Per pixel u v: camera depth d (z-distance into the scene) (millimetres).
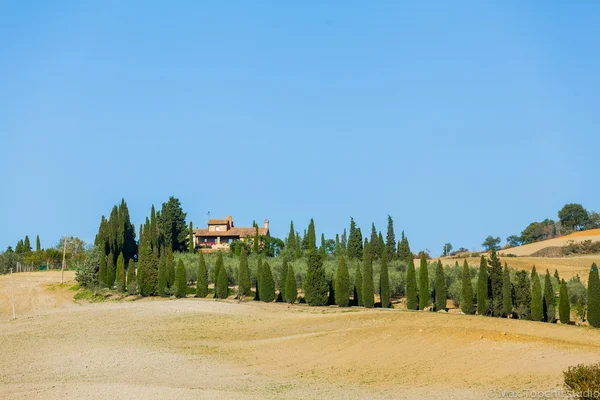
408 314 95562
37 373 69000
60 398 56094
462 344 69438
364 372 64438
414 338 73562
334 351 73938
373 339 75625
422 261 114875
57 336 90438
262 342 82750
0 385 63062
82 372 68812
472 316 92875
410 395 54812
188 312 107375
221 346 82062
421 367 64000
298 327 93562
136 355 76500
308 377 64125
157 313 106875
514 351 65562
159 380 64375
